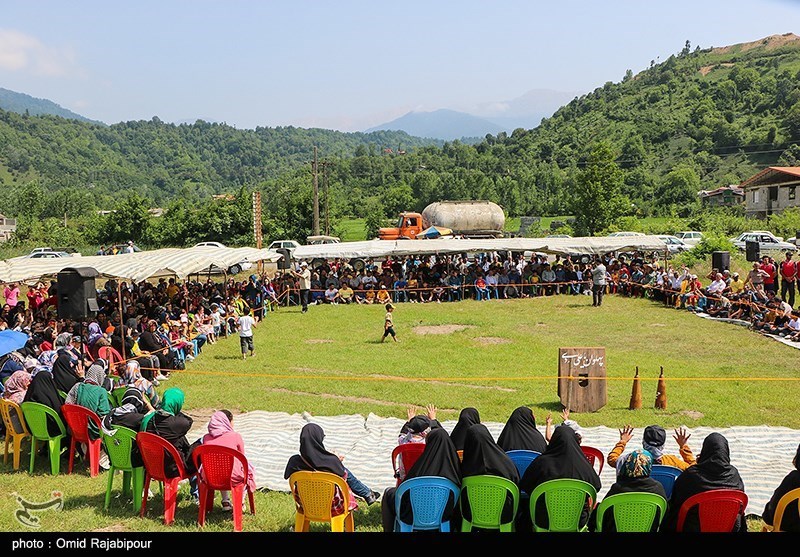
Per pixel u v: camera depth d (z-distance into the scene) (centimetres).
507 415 1424
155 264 2097
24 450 1169
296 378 1758
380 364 1936
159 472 855
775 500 721
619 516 675
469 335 2372
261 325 2670
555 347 2155
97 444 1035
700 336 2272
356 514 893
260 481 1032
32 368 1315
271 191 12506
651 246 3241
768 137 11450
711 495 676
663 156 12375
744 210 7306
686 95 14675
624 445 863
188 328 2111
